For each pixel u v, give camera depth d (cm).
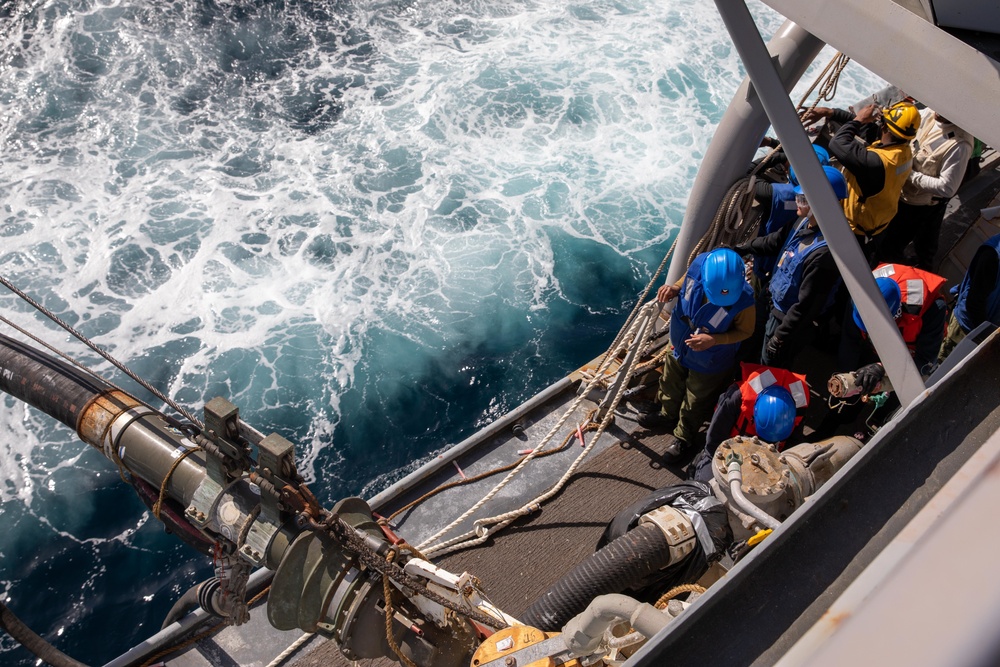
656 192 1333
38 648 345
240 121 1434
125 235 1237
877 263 577
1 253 1203
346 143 1405
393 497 490
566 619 325
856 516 134
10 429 954
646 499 348
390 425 970
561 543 467
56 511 878
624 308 1137
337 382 1023
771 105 302
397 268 1188
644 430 527
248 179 1335
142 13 1608
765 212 537
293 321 1110
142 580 821
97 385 319
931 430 142
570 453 518
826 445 378
